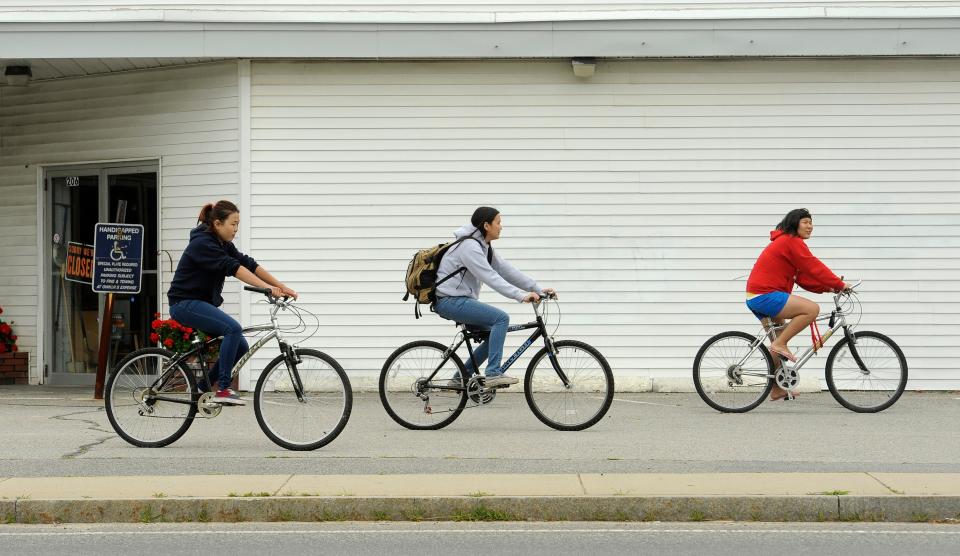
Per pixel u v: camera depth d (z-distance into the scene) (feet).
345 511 34.73
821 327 63.82
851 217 64.23
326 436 44.24
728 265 64.34
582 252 64.54
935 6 64.03
